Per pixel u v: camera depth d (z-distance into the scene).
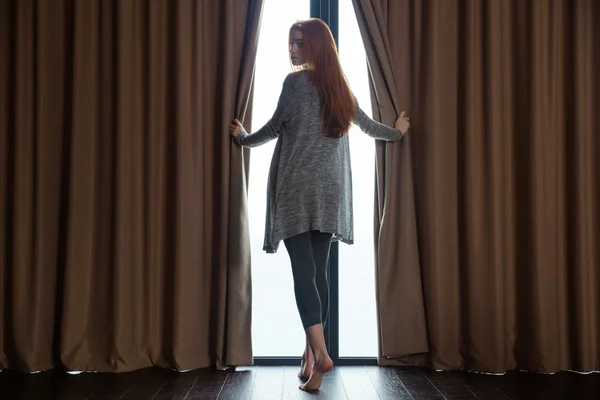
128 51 2.96
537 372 2.85
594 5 2.96
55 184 2.97
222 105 2.94
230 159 2.94
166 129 3.00
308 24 2.64
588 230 2.92
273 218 2.61
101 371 2.86
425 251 2.94
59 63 2.99
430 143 2.93
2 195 2.97
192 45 2.97
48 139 2.96
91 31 2.96
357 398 2.38
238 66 3.00
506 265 2.90
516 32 2.99
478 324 2.87
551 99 2.94
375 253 3.01
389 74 2.95
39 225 2.91
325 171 2.56
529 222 2.91
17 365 2.86
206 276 2.97
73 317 2.87
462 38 2.98
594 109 2.96
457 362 2.90
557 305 2.89
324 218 2.54
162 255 2.97
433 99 2.93
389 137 2.85
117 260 2.89
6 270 2.94
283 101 2.61
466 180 2.92
